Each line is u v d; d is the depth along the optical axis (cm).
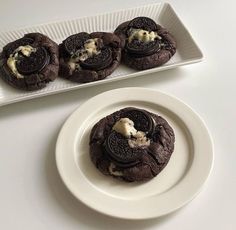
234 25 38
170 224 25
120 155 26
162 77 34
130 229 25
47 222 26
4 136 31
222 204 26
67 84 34
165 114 31
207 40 37
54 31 39
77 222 25
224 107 31
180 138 29
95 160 27
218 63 35
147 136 28
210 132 30
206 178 26
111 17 40
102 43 35
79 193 26
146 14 40
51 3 43
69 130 30
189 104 32
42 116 32
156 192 26
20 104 33
